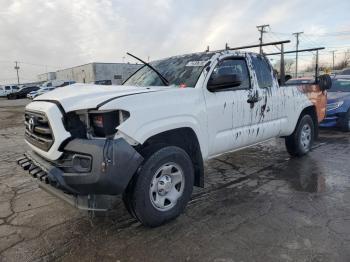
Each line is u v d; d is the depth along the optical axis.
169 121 3.57
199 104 3.98
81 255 3.15
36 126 3.54
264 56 5.31
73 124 3.25
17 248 3.29
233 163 6.27
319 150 7.14
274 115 5.34
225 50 4.62
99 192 3.09
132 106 3.28
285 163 6.16
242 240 3.31
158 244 3.30
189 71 4.35
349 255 2.98
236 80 4.02
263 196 4.50
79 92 3.58
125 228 3.66
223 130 4.39
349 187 4.76
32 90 46.62
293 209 4.03
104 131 3.14
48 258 3.11
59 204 4.39
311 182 5.02
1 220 3.95
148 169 3.39
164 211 3.62
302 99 6.10
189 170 3.82
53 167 3.26
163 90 3.68
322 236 3.33
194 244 3.27
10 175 5.86
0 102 38.66
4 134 11.48
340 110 9.10
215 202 4.34
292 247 3.14
